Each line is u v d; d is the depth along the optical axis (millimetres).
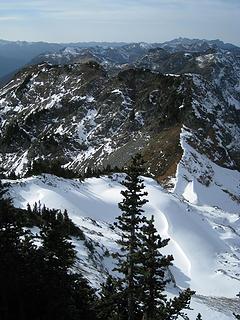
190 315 35844
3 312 18312
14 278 19250
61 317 19016
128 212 19594
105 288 20281
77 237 43000
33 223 40438
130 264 19203
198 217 80188
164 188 91312
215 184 106938
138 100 155500
